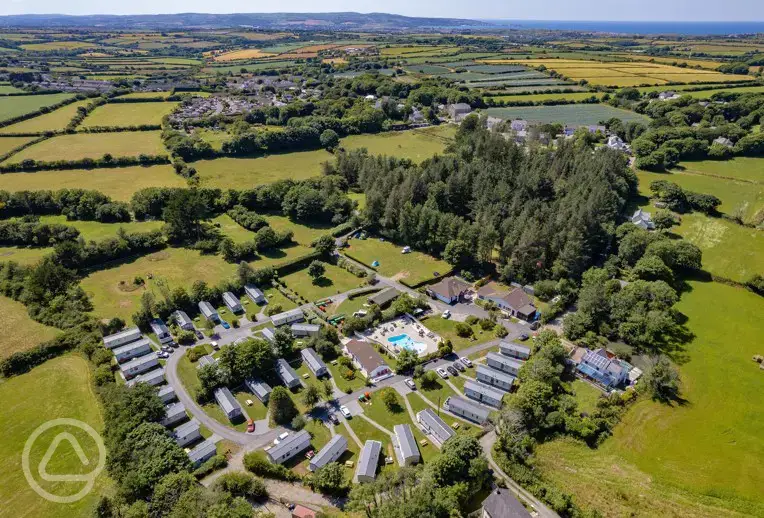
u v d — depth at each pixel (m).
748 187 194.25
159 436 76.62
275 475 75.25
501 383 94.44
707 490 73.69
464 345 108.94
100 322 111.69
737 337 109.75
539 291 127.25
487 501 68.62
